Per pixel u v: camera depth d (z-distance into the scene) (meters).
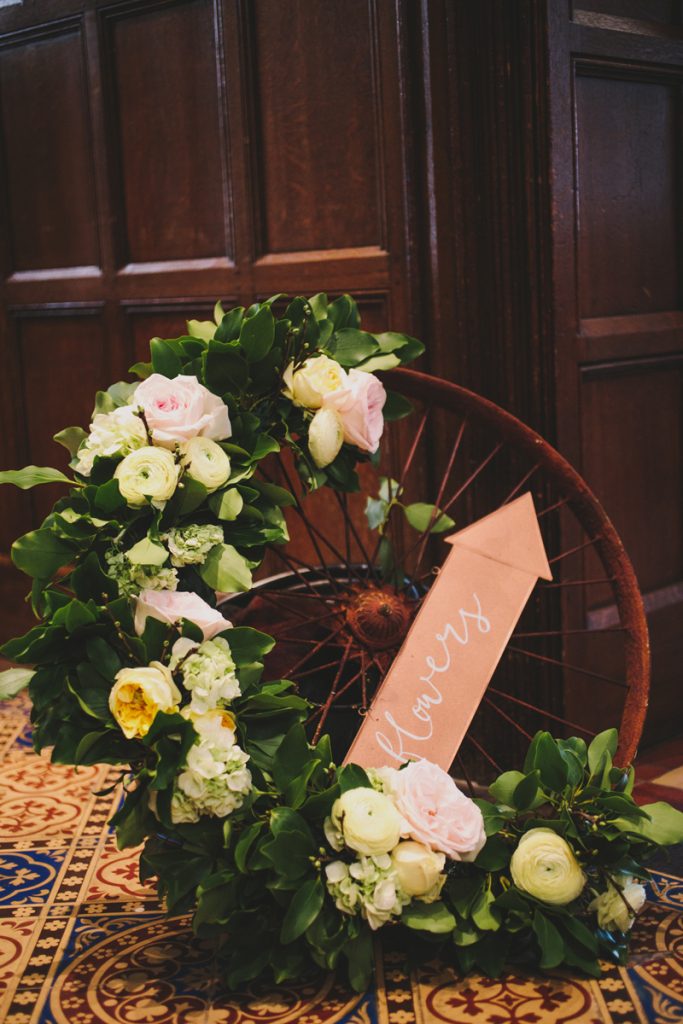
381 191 2.33
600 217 2.35
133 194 2.77
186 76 2.61
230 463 1.71
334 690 1.83
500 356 2.25
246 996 1.56
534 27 2.14
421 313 2.32
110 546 1.60
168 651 1.54
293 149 2.46
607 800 1.61
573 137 2.21
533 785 1.62
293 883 1.51
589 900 1.69
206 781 1.47
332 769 1.59
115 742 1.52
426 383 2.02
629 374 2.45
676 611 2.59
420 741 1.72
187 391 1.67
